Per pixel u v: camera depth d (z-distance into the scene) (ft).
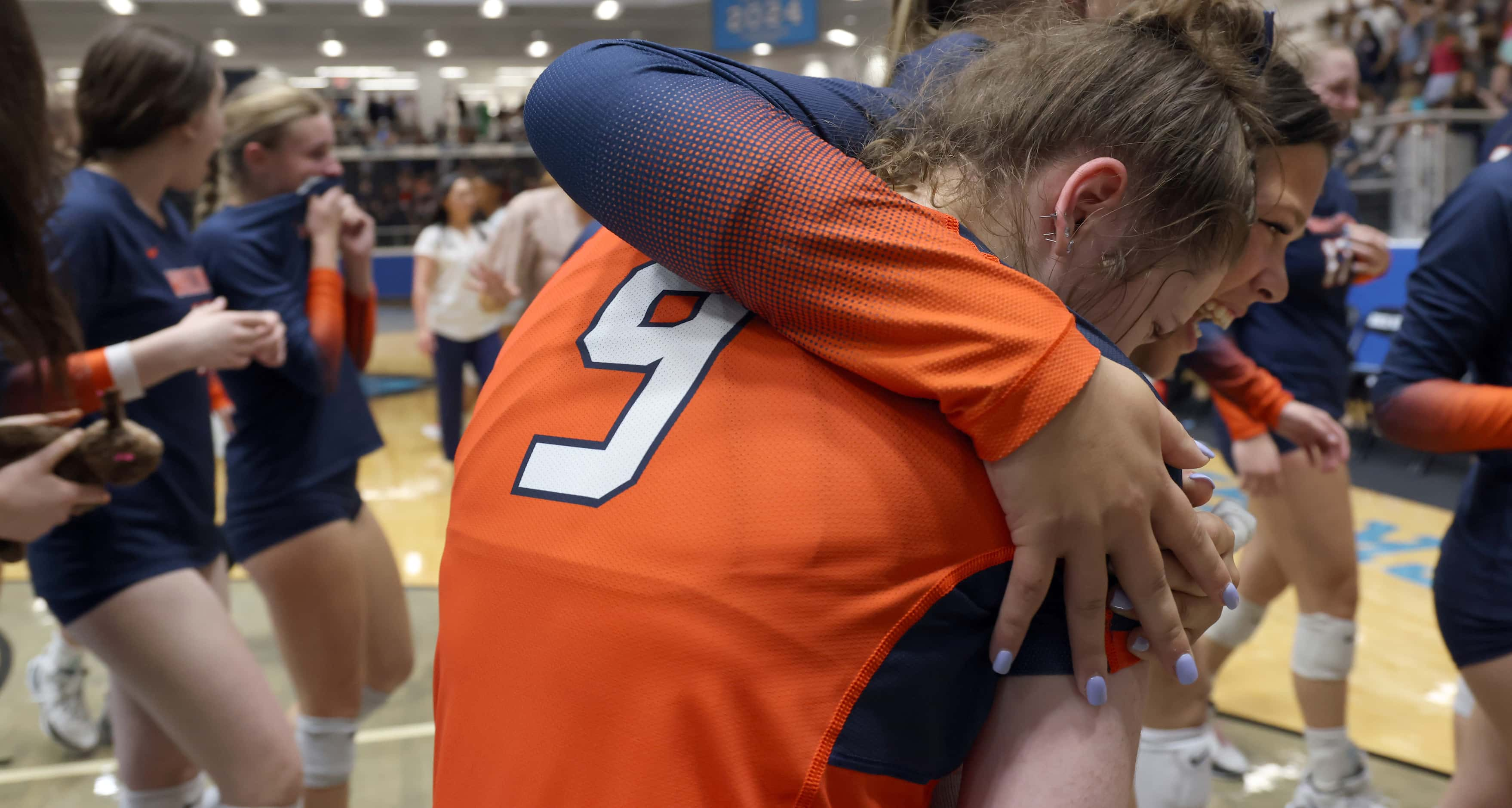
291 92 7.03
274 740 5.15
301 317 6.43
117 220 5.38
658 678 1.75
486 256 14.55
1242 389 6.57
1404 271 20.86
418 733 9.29
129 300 5.47
